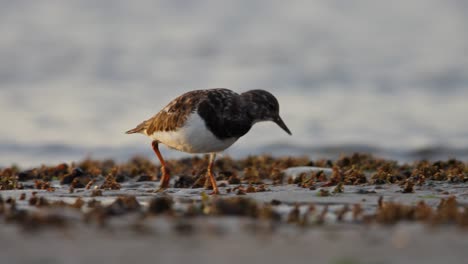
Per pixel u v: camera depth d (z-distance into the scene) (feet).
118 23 96.84
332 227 21.95
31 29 91.97
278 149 58.65
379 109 69.15
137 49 88.28
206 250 18.88
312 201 27.84
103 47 88.28
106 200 28.19
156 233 20.58
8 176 39.14
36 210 24.54
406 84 77.36
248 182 36.14
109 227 21.29
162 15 100.22
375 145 58.90
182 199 28.12
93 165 44.86
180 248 19.07
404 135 61.31
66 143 58.49
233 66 82.99
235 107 31.91
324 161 43.68
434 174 35.96
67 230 20.81
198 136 31.35
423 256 18.40
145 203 27.25
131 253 18.51
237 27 97.71
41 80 76.79
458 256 18.35
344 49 90.22
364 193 30.40
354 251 18.93
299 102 71.00
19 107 67.46
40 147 57.57
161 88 74.54
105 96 71.82
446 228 21.62
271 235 20.59
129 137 60.95
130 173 41.98
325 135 61.72
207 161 45.21
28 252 18.49
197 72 80.43
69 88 74.23
